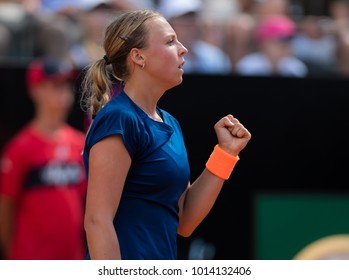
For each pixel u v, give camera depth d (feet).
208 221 61.36
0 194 57.93
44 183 58.44
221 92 61.21
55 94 58.90
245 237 61.82
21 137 58.23
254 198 62.13
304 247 62.85
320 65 66.69
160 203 29.78
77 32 60.95
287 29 66.13
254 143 62.18
